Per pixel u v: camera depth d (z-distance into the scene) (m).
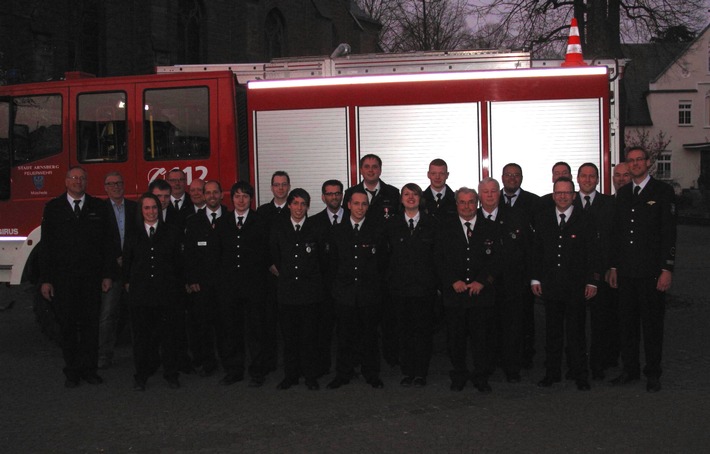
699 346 8.29
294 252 6.60
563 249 6.56
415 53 9.26
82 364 6.96
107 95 8.80
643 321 6.48
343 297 6.61
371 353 6.75
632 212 6.53
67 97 8.86
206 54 26.69
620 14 17.80
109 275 7.12
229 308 6.82
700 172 49.81
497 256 6.49
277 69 9.50
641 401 6.11
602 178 8.23
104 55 22.62
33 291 8.70
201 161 8.64
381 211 6.82
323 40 32.53
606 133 8.21
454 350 6.58
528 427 5.43
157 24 23.66
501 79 8.30
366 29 39.50
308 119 8.56
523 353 7.40
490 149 8.30
